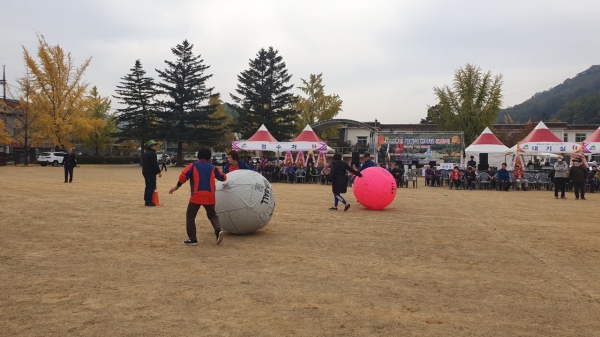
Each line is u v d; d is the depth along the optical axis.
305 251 7.73
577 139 59.59
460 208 14.96
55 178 26.97
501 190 24.77
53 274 6.01
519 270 6.65
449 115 51.78
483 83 51.00
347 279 5.99
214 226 8.12
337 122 40.81
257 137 31.95
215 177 8.20
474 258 7.40
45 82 47.84
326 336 4.07
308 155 28.80
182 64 56.75
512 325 4.44
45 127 47.72
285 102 59.34
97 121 49.78
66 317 4.45
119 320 4.38
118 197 16.22
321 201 16.58
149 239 8.52
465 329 4.30
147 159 13.66
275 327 4.26
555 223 11.66
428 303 5.06
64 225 9.96
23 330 4.11
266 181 9.39
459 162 36.91
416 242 8.73
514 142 59.72
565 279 6.19
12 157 52.31
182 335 4.04
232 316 4.53
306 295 5.27
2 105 50.78
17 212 11.87
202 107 57.72
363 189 13.80
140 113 56.22
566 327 4.41
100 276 5.94
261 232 9.59
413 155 37.56
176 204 14.37
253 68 59.88
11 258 6.88
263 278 5.96
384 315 4.64
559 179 19.69
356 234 9.51
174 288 5.45
